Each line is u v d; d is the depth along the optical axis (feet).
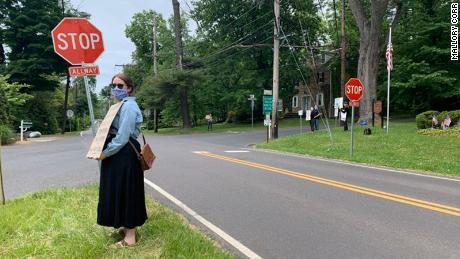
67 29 21.68
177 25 150.20
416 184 33.83
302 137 76.33
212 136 105.91
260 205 25.48
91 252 15.15
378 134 69.87
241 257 16.53
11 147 78.33
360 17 88.48
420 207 25.03
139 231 17.95
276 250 17.37
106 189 16.19
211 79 153.79
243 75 155.02
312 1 151.84
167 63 181.16
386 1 84.89
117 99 16.83
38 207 22.12
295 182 34.01
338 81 173.68
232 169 41.86
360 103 89.92
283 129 117.50
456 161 47.29
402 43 112.78
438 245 18.04
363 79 88.84
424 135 64.39
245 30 158.40
